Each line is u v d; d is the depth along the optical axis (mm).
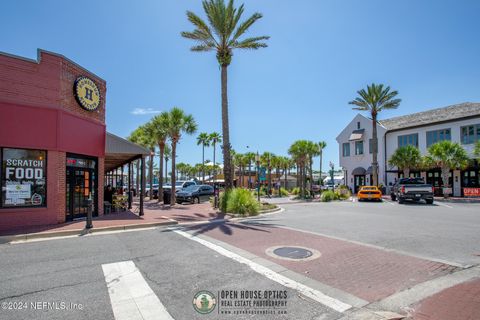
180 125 24531
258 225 11430
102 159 14664
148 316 4066
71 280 5418
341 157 43344
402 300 4492
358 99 33656
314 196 35219
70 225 11195
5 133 10711
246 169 69562
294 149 39469
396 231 9938
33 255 7188
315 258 6656
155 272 5828
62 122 12000
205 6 18609
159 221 12133
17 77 11023
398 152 31578
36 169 11422
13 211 10758
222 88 19422
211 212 16516
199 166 91375
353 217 13891
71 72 12680
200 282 5285
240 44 19484
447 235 9219
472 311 4086
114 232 10312
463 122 30484
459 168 28562
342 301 4484
